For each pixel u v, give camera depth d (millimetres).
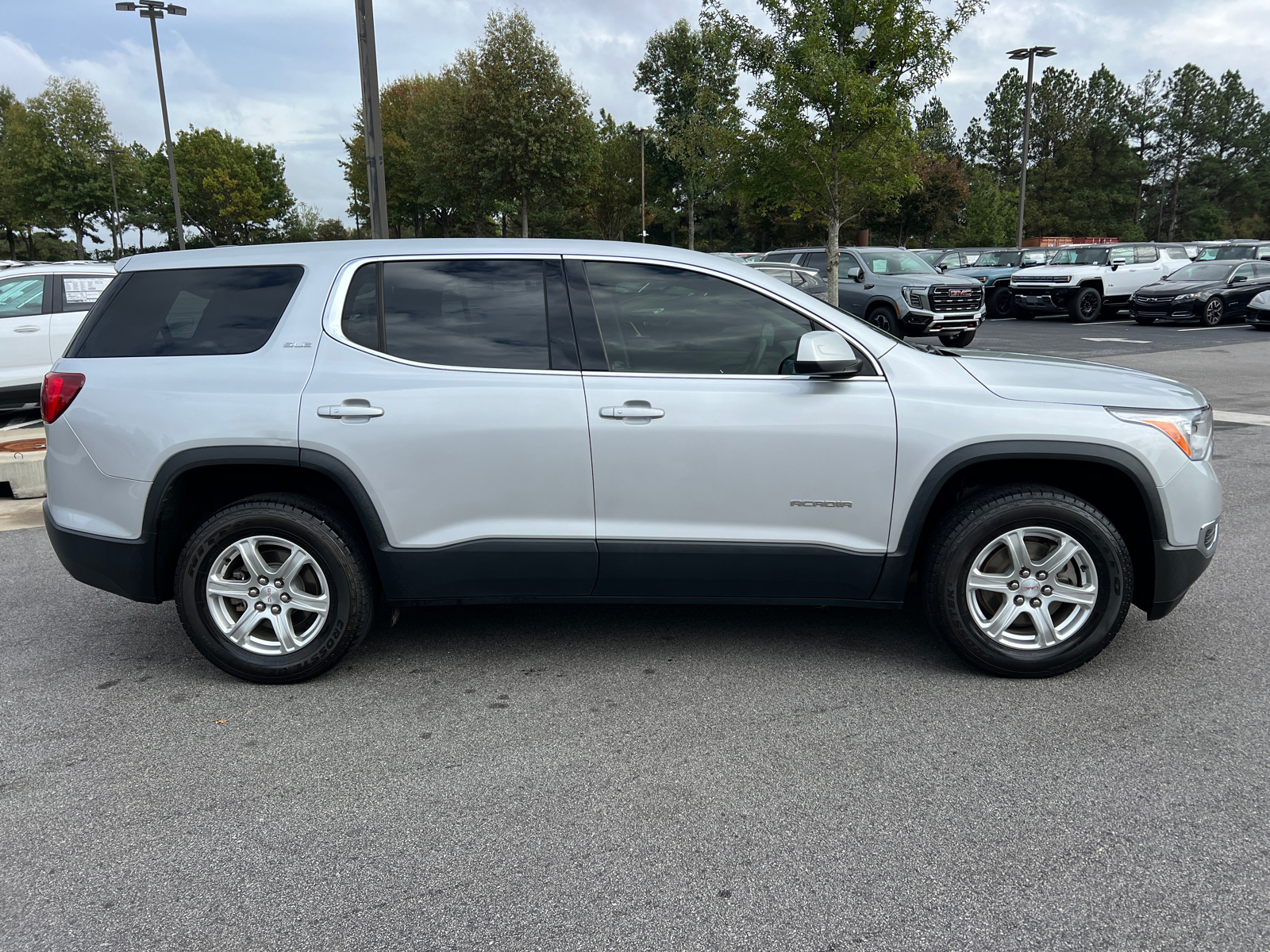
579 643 3916
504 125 28734
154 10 34281
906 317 15562
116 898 2270
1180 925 2105
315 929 2145
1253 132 81750
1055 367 3693
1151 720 3129
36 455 6996
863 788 2723
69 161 47219
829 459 3332
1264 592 4422
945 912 2166
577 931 2123
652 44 50375
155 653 3893
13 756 3004
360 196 56188
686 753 2959
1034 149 74188
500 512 3400
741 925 2133
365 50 9344
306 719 3254
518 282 3461
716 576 3447
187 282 3551
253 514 3391
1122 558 3303
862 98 12852
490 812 2629
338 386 3344
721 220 68500
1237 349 15555
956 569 3357
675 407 3318
